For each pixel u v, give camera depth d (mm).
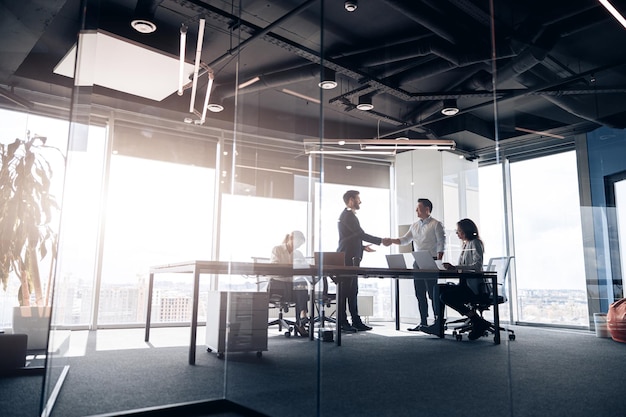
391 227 6391
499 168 6855
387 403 2146
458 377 2635
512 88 5145
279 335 2918
